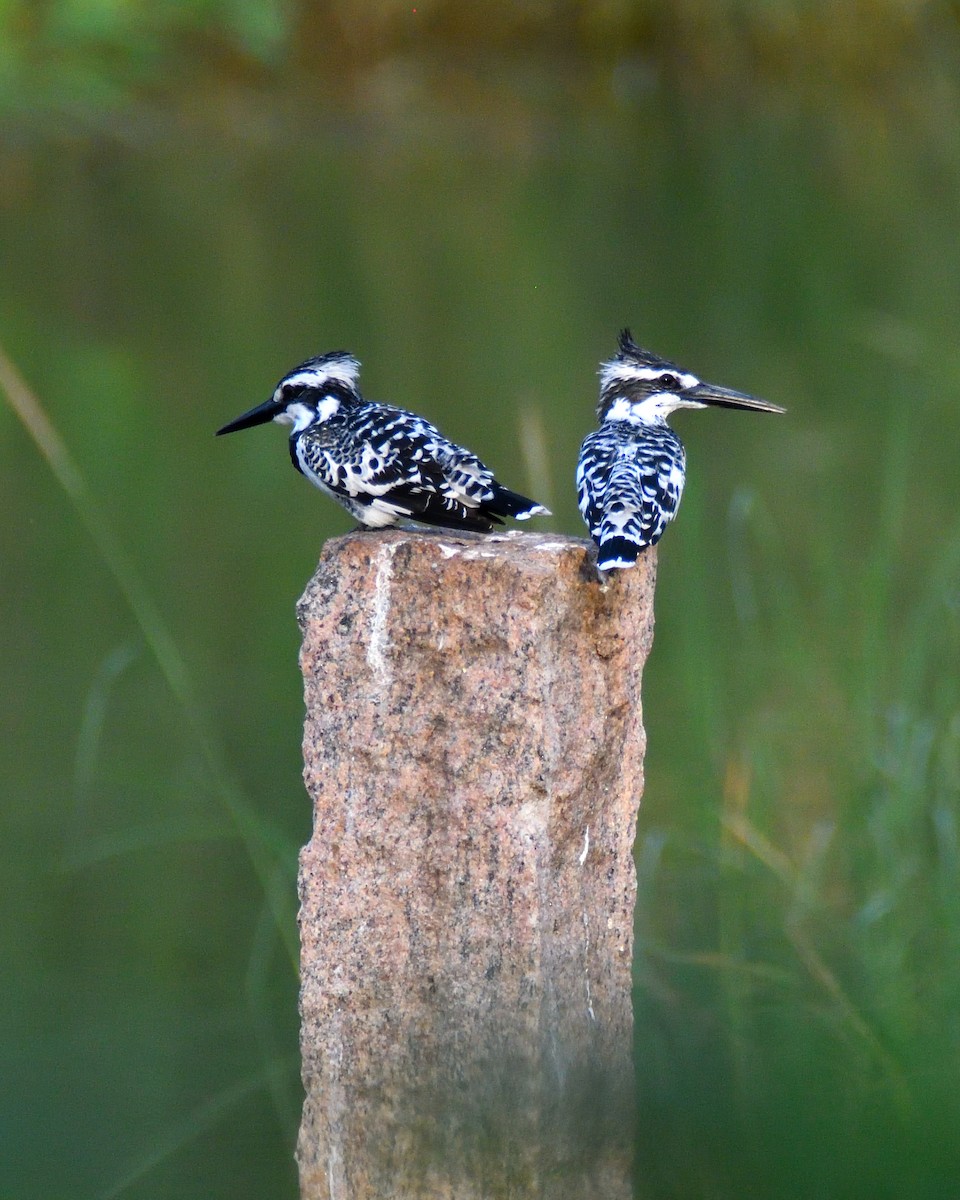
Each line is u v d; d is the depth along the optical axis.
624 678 9.11
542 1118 8.96
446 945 9.00
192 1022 9.88
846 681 13.58
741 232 30.77
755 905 11.58
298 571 17.56
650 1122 9.07
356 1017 9.20
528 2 36.16
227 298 27.31
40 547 18.30
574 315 26.28
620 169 34.19
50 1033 9.80
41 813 12.78
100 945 10.84
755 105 36.12
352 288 28.02
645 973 10.76
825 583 15.24
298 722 14.27
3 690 14.77
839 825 12.26
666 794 12.88
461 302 27.11
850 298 26.03
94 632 16.05
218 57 33.72
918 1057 9.57
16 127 30.88
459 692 8.73
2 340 24.69
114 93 31.89
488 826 8.80
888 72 35.62
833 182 33.56
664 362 10.86
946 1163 8.72
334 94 34.72
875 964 10.78
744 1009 10.23
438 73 35.81
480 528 8.99
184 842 12.30
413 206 32.72
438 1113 9.02
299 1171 8.67
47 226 30.95
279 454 21.69
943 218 31.16
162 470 20.67
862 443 20.39
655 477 9.17
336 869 9.15
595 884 9.35
